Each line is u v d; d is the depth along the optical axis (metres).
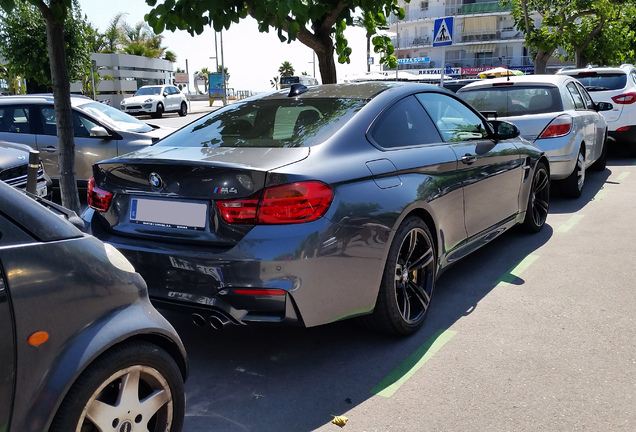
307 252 2.85
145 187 3.15
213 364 3.36
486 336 3.66
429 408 2.86
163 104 34.19
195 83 81.81
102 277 2.09
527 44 19.83
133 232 3.19
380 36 7.83
